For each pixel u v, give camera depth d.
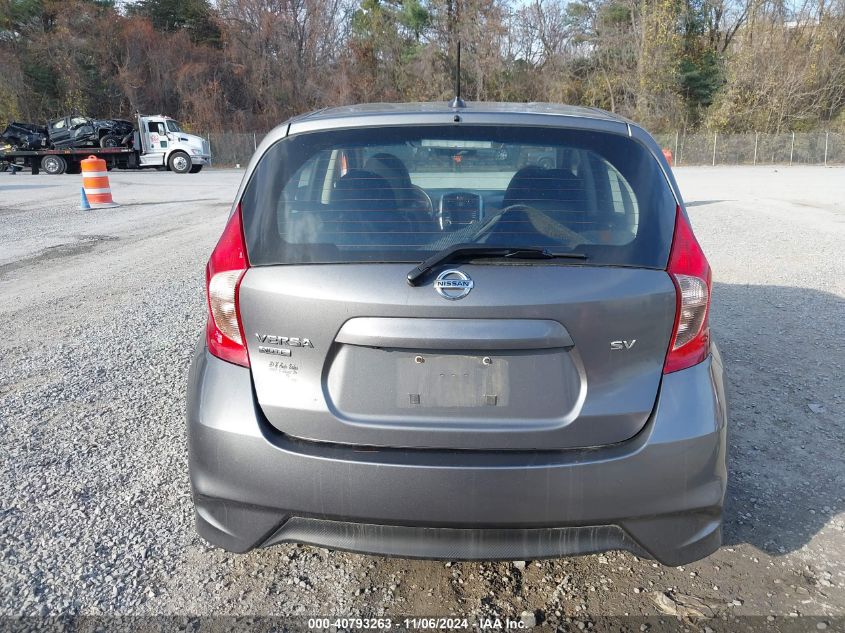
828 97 48.38
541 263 2.34
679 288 2.39
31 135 35.03
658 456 2.32
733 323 6.39
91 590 2.77
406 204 2.49
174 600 2.72
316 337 2.35
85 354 5.71
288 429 2.40
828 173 34.22
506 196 2.50
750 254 10.02
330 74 54.53
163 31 58.72
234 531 2.47
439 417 2.34
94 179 17.41
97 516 3.28
